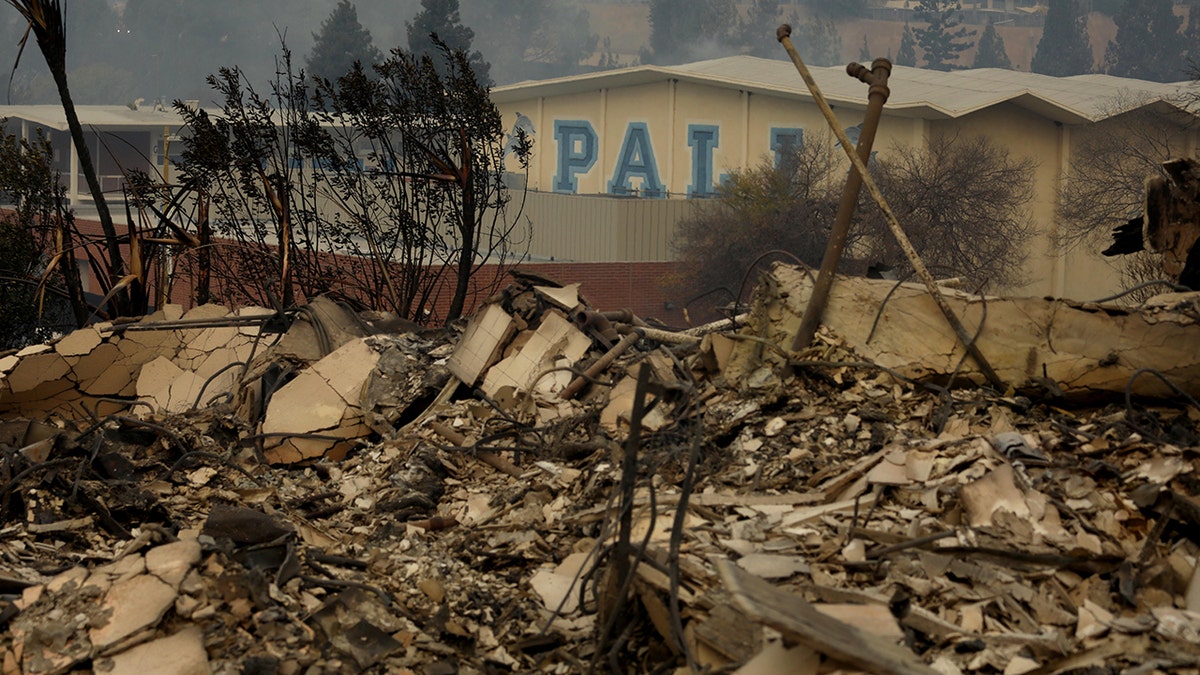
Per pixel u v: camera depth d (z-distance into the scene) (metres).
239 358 9.95
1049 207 40.31
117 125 50.88
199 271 14.05
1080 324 6.84
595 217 38.66
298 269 14.73
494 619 5.67
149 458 8.16
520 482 7.37
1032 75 48.66
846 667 4.06
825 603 4.73
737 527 5.57
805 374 7.23
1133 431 6.11
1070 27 140.38
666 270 36.81
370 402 8.79
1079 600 4.85
